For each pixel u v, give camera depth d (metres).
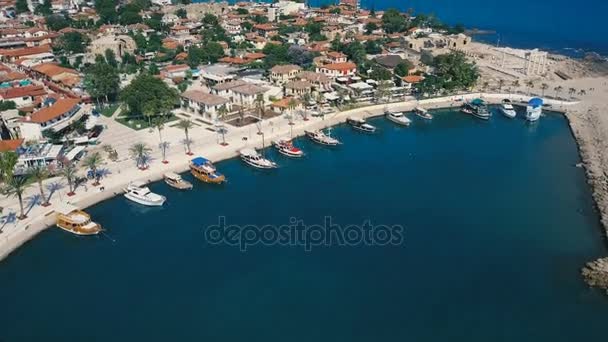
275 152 183.00
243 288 109.06
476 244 125.12
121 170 160.12
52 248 123.25
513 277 112.69
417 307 103.12
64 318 100.25
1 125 189.62
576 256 120.62
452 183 159.12
